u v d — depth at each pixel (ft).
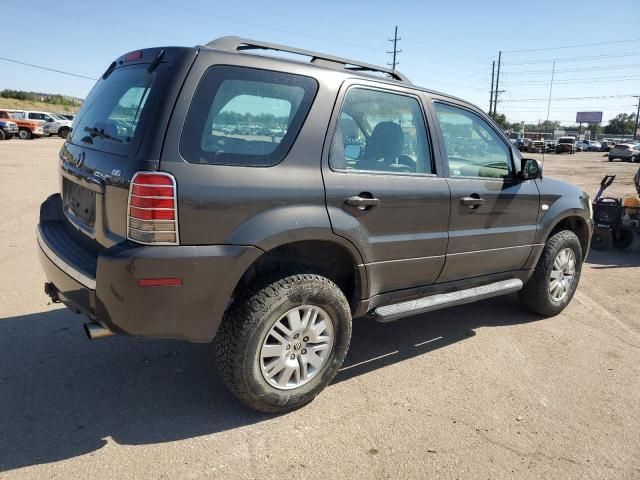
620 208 27.58
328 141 10.52
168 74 9.11
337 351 10.97
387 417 10.69
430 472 9.09
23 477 8.43
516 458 9.59
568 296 17.22
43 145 94.53
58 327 14.12
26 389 11.07
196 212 8.84
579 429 10.61
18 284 17.29
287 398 10.39
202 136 9.05
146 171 8.55
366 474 8.95
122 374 11.86
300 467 9.02
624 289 20.80
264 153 9.71
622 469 9.45
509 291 14.71
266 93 9.86
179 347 13.28
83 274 9.28
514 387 12.19
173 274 8.74
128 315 8.73
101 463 8.86
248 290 9.88
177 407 10.65
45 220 12.32
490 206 13.73
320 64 11.08
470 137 13.75
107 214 9.32
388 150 11.80
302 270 10.35
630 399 11.89
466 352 14.01
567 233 16.53
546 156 161.17
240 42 10.19
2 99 217.56
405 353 13.82
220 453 9.28
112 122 10.14
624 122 426.51
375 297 11.76
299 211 9.91
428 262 12.48
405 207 11.68
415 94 12.50
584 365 13.52
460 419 10.75
